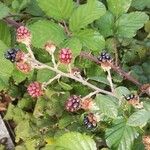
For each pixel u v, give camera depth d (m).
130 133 0.29
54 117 0.35
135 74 0.34
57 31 0.31
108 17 0.34
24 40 0.27
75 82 0.35
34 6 0.35
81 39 0.31
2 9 0.32
